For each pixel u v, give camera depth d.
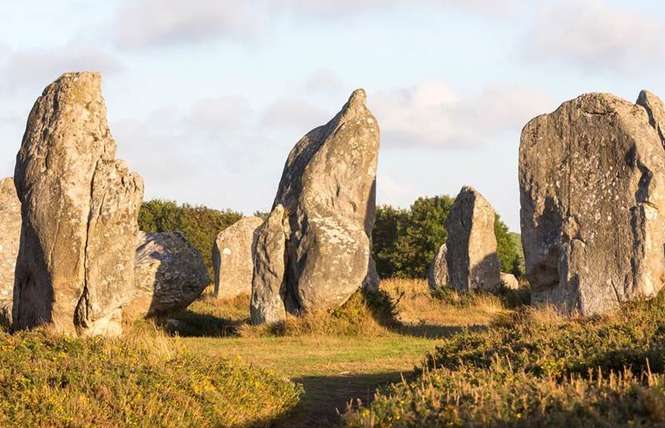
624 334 13.75
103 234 19.00
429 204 56.47
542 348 12.55
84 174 19.12
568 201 22.50
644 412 8.24
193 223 56.38
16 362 11.67
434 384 10.33
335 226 23.84
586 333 13.83
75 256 18.78
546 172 23.02
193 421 10.59
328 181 24.64
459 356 13.63
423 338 22.08
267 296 24.34
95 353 12.54
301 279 23.59
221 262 36.75
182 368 11.98
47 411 10.08
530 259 23.02
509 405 8.60
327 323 22.84
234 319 27.42
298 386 13.55
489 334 15.48
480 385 9.79
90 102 19.55
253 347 20.09
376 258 57.59
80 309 18.88
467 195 38.25
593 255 21.84
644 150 21.81
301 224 24.17
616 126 22.22
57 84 19.73
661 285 21.33
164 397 10.85
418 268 54.94
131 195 19.23
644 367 11.16
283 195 25.25
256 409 11.73
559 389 9.02
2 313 22.61
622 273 21.39
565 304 21.92
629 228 21.52
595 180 22.27
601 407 8.41
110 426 10.01
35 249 19.08
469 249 37.44
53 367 11.37
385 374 16.05
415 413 8.77
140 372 11.48
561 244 22.36
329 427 11.88
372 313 23.73
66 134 19.14
